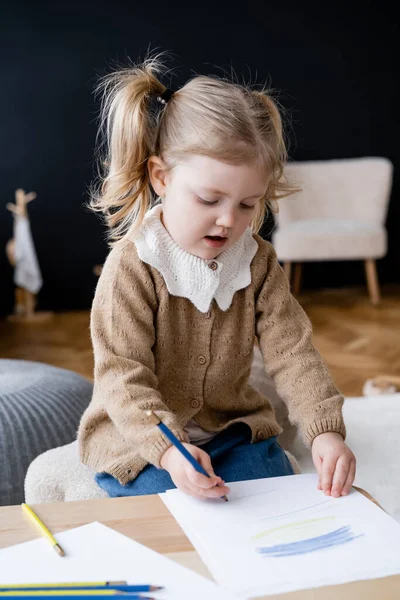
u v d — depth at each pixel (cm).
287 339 114
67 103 440
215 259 113
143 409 96
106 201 116
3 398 159
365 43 471
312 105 471
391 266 491
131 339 107
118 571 69
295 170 447
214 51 455
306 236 424
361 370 305
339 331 375
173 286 111
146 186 115
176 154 101
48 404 160
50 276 454
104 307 110
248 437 118
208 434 116
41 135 441
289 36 462
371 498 86
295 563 72
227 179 96
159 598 65
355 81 473
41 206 446
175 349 114
